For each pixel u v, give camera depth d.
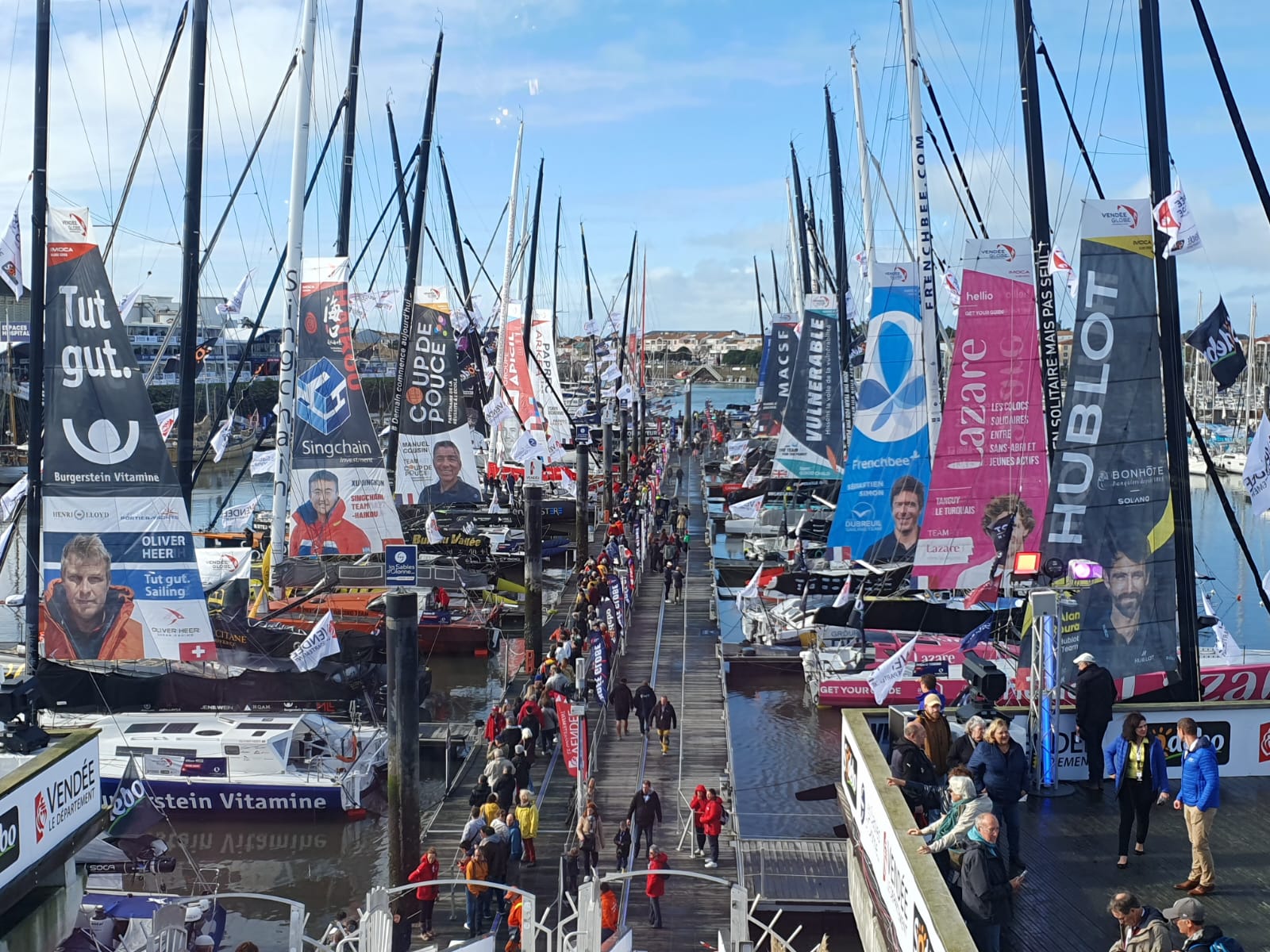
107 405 26.55
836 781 31.28
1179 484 21.33
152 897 21.55
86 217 25.94
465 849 23.22
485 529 61.22
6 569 58.44
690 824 24.97
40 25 26.28
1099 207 20.59
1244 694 34.41
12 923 14.98
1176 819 16.17
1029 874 14.47
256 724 31.48
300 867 28.38
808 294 76.75
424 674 37.38
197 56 31.05
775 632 42.56
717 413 165.62
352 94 47.78
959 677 32.59
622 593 45.66
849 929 21.03
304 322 39.00
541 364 78.50
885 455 36.75
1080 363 20.86
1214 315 19.84
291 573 40.56
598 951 13.78
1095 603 21.09
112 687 31.31
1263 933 12.89
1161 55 21.14
